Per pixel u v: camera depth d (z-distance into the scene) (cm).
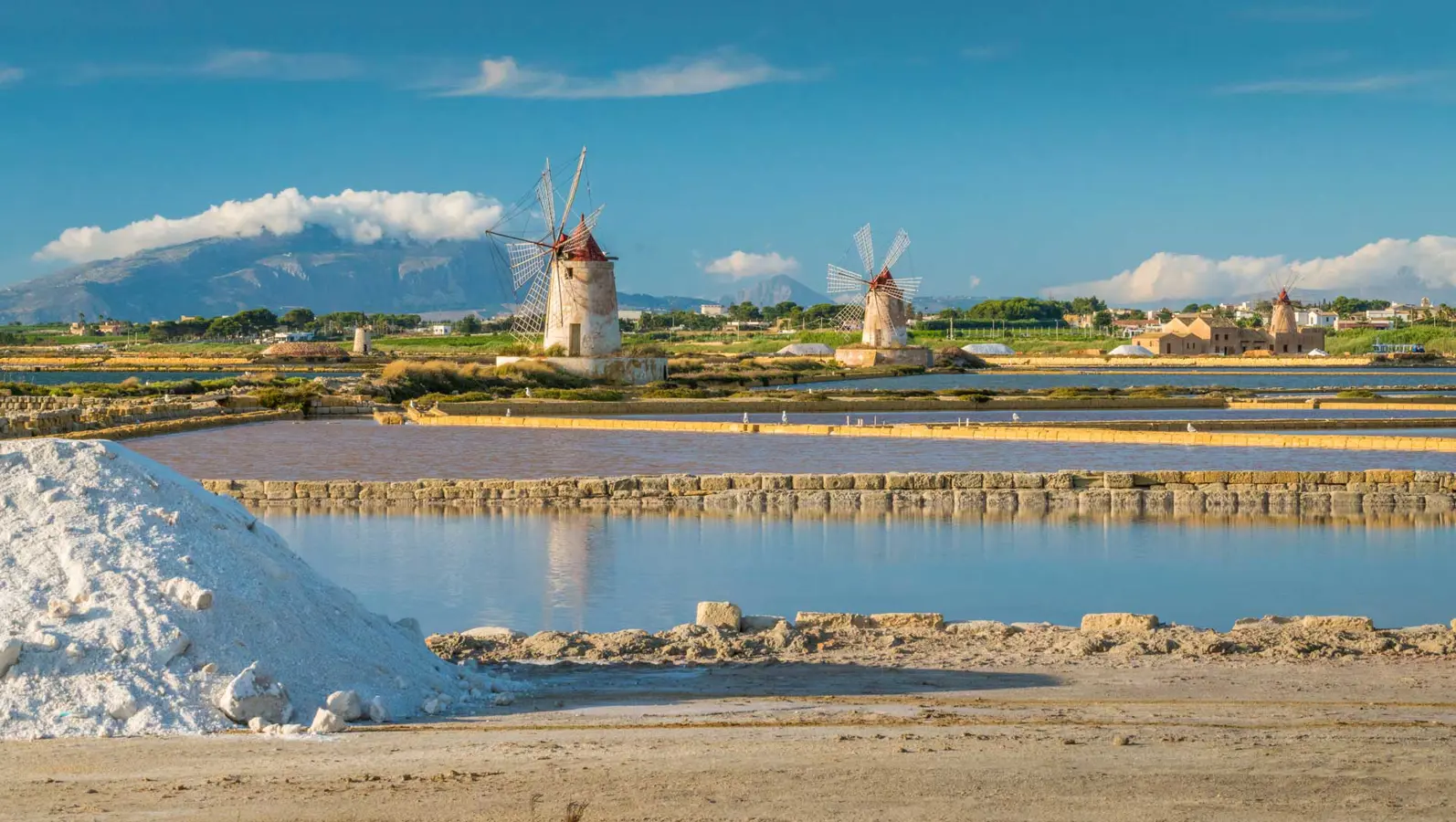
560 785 945
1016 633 1684
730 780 959
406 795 915
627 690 1336
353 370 13000
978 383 11462
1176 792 932
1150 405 7662
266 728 1082
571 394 8200
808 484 3544
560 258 9881
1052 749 1048
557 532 2966
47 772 956
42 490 1248
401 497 3584
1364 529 2991
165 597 1152
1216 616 2039
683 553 2666
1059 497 3441
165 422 5856
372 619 1350
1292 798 918
